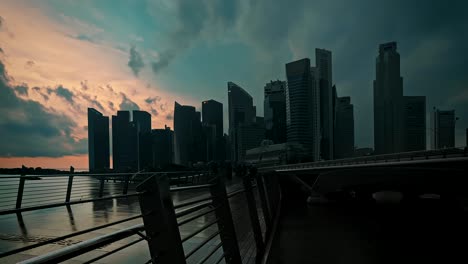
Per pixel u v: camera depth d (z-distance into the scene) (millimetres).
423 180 26969
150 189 2221
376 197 28250
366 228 13039
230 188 13359
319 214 18094
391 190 29188
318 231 11430
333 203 25641
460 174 24812
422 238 10773
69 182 11031
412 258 8070
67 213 9633
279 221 12836
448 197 25969
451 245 9625
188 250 5566
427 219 16297
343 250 8664
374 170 28375
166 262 2186
